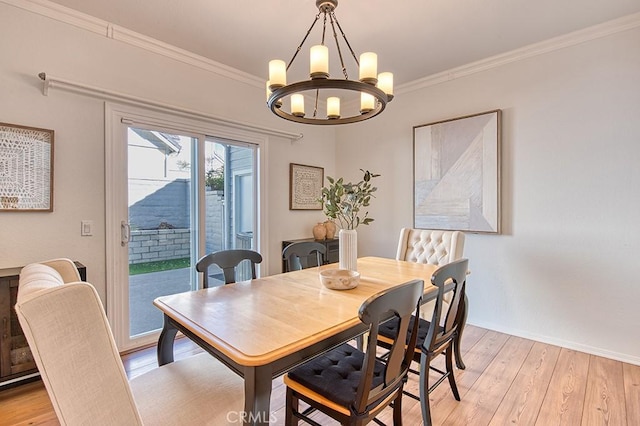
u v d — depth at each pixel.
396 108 3.81
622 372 2.27
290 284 1.90
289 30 2.55
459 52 2.93
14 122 2.13
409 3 2.21
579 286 2.63
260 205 3.62
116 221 2.56
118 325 2.57
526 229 2.88
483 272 3.13
